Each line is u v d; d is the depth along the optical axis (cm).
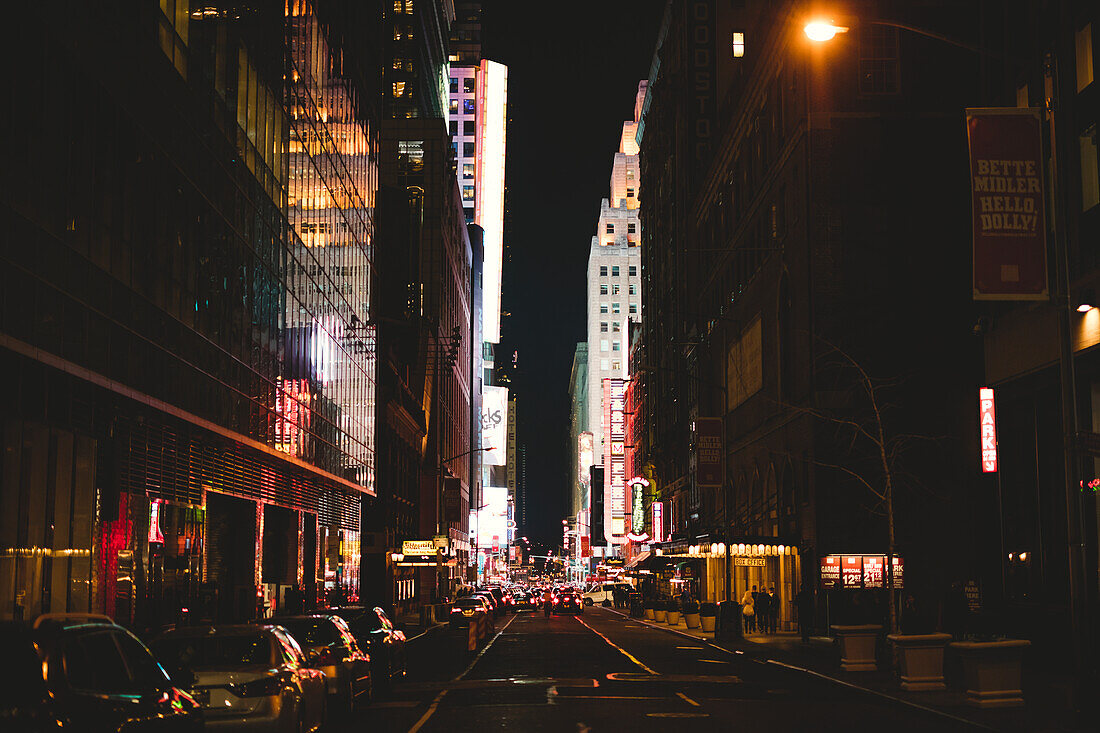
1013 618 3081
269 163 3906
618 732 1753
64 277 2205
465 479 14300
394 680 2477
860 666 2853
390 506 7375
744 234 6219
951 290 4666
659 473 10456
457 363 12862
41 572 2147
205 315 3147
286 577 4456
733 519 6406
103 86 2406
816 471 4584
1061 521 2856
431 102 13112
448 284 11869
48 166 2133
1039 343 2941
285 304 4156
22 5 2014
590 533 18212
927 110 4769
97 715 788
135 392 2586
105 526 2472
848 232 4703
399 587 7875
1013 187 1956
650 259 11481
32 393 2120
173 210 2873
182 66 2959
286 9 4172
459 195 13438
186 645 1423
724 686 2570
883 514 4359
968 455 4528
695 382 8019
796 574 5069
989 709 1997
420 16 11644
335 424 5175
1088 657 1758
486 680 2741
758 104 5809
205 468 3281
